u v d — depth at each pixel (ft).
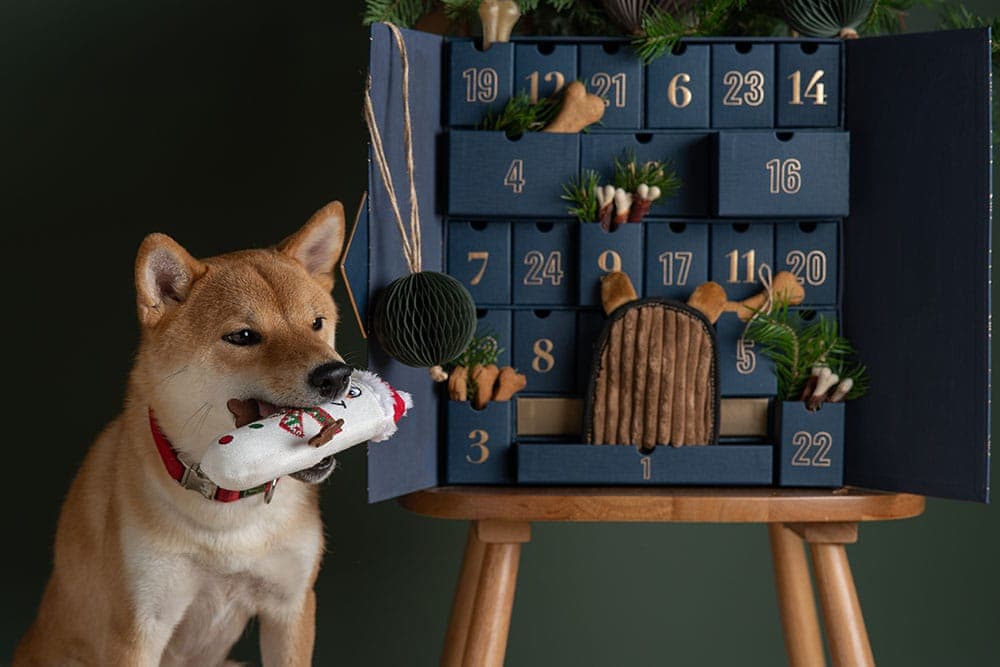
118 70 6.17
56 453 6.19
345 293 6.31
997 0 6.22
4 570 6.15
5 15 6.08
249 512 4.53
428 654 6.41
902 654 6.42
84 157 6.16
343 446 4.03
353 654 6.37
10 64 6.09
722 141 4.76
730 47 4.93
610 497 4.69
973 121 4.55
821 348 4.88
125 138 6.19
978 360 4.53
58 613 5.02
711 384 4.83
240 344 4.23
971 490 4.54
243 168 6.25
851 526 4.88
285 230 6.27
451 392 4.88
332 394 4.02
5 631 6.14
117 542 4.52
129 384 4.76
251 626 6.33
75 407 6.20
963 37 4.59
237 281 4.36
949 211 4.62
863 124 4.90
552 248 4.95
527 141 4.82
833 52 4.94
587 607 6.47
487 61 4.91
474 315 4.55
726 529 6.48
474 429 4.91
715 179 4.82
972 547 6.43
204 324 4.27
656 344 4.79
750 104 4.93
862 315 4.93
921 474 4.71
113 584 4.52
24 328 6.15
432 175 4.90
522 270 4.95
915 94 4.73
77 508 4.93
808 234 4.99
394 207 4.55
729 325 4.94
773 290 4.91
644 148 4.93
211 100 6.23
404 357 4.52
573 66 4.93
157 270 4.34
